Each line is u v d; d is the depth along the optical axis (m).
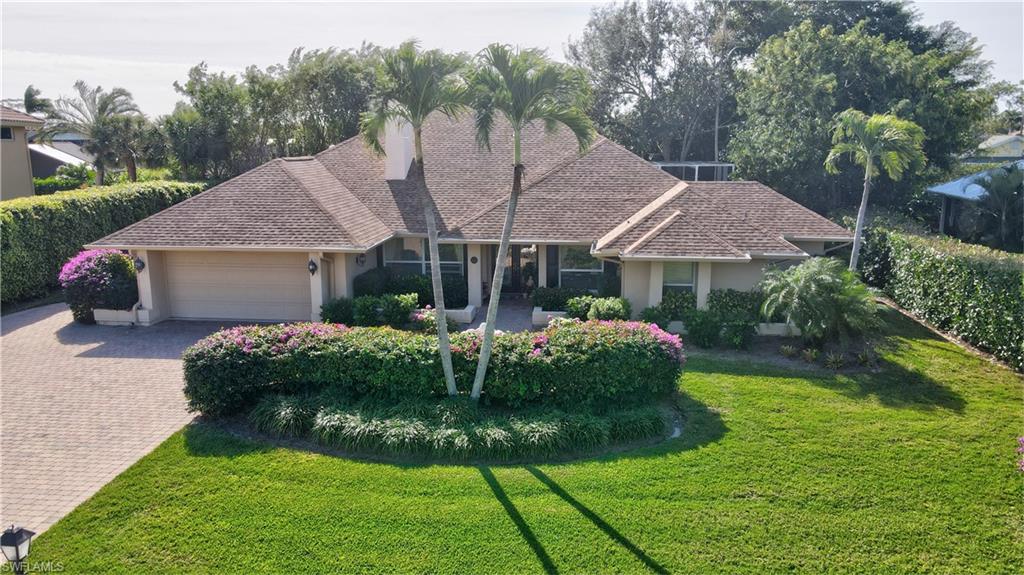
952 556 9.33
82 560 9.21
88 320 21.72
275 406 13.30
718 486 11.06
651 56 49.09
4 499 10.86
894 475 11.50
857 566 9.10
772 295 18.34
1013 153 50.66
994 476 11.52
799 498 10.73
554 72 12.45
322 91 44.25
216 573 8.95
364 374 13.77
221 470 11.56
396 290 22.81
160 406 14.72
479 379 13.54
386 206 24.42
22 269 23.77
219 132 42.06
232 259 21.91
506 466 11.81
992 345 18.05
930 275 21.48
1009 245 25.98
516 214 23.06
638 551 9.39
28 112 49.81
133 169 46.06
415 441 12.19
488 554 9.33
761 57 36.78
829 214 32.78
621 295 21.27
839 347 18.22
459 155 26.78
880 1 45.81
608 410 13.83
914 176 32.91
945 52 43.97
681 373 14.86
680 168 37.84
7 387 15.90
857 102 34.12
